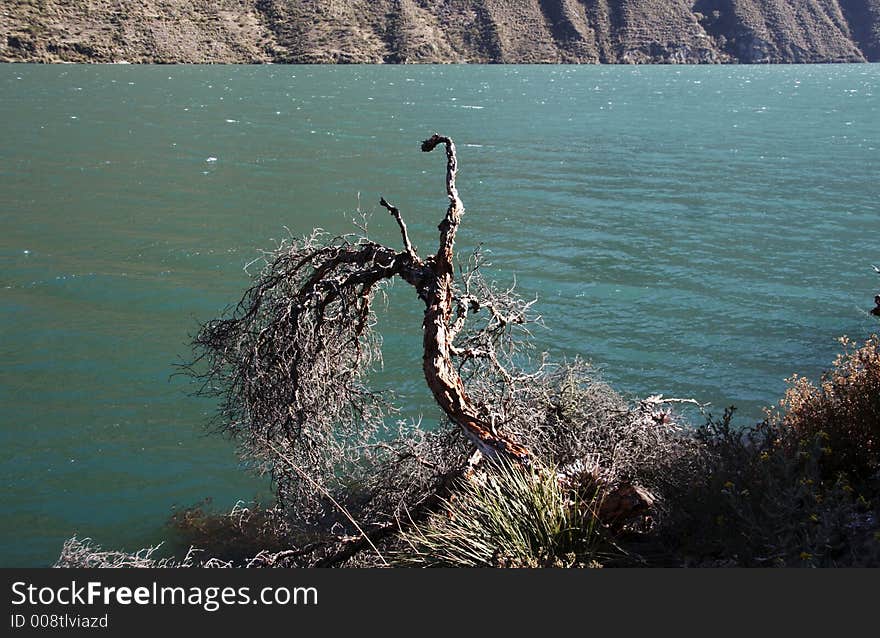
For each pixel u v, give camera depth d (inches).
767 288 922.1
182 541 400.8
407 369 647.1
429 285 239.5
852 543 178.7
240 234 1155.9
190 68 6200.8
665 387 649.6
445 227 238.4
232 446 512.1
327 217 1285.7
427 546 228.2
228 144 2162.9
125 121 2657.5
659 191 1535.4
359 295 263.3
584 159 1967.3
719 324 800.3
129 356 679.1
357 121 2886.3
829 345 745.6
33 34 6250.0
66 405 580.7
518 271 970.7
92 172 1654.8
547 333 763.4
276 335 263.4
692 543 201.3
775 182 1652.3
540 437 270.8
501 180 1644.9
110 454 506.0
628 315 820.0
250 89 4347.9
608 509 216.7
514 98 4163.4
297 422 269.6
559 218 1278.3
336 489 327.6
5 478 477.1
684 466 224.7
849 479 217.0
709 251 1087.6
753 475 198.2
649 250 1085.1
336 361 277.3
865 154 2105.1
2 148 1957.4
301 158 1937.7
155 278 916.0
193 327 759.1
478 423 228.1
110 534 418.0
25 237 1100.5
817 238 1173.1
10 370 643.5
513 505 211.9
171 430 538.9
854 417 232.5
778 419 270.7
